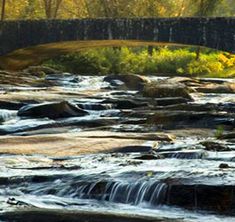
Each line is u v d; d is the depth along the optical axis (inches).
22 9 4623.5
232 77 3599.9
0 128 1195.3
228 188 578.6
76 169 726.5
